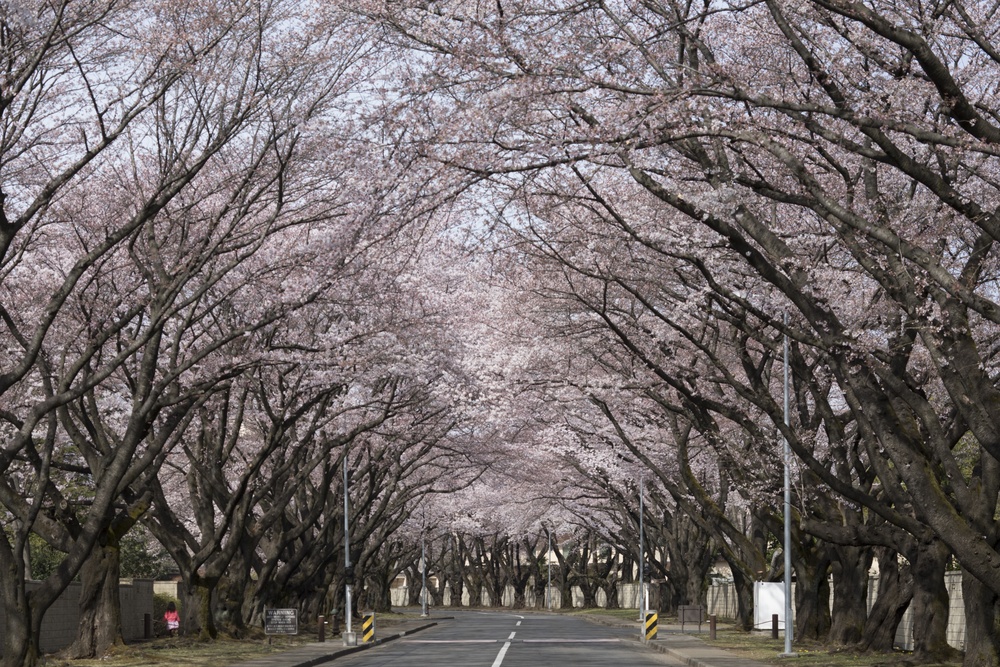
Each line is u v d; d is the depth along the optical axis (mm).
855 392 20016
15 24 19547
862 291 25312
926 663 25797
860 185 22625
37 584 31688
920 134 14898
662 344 30938
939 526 18984
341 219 26688
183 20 22906
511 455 58031
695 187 20750
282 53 23906
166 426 27219
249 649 35875
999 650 22828
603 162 17922
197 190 29250
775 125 17812
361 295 31641
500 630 58156
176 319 31062
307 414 41156
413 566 125562
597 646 41625
